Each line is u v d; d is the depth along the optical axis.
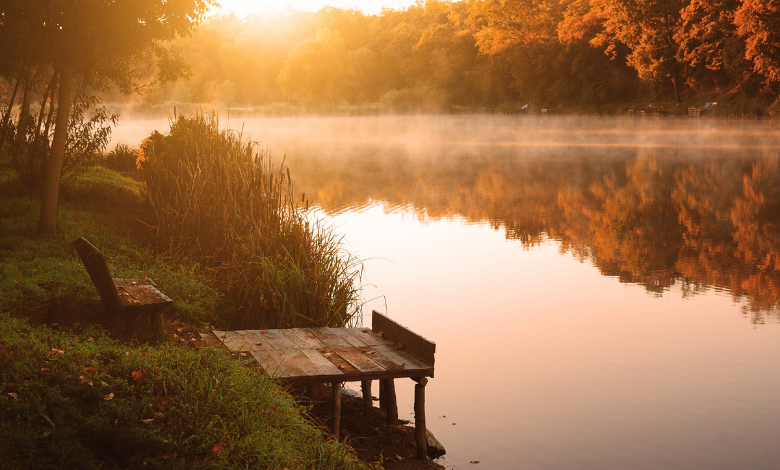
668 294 10.65
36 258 8.16
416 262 12.77
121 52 10.70
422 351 5.86
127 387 4.64
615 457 5.54
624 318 9.37
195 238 9.55
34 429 3.89
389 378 5.68
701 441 5.82
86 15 9.34
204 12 10.59
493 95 90.31
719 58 57.19
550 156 34.91
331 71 108.38
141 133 45.06
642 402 6.61
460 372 7.40
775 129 48.72
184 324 7.17
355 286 10.99
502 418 6.28
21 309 6.43
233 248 9.20
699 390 6.89
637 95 70.75
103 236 9.86
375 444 5.68
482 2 84.38
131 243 9.96
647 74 62.59
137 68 14.91
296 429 4.93
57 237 9.43
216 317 7.86
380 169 28.92
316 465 4.55
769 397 6.70
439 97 95.94
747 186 22.83
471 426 6.11
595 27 71.19
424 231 15.91
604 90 71.00
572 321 9.23
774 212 18.05
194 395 4.63
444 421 6.22
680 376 7.27
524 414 6.37
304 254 8.70
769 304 10.05
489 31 84.44
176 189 10.63
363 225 16.59
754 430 6.01
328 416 5.92
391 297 10.39
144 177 12.24
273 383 5.23
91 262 5.97
